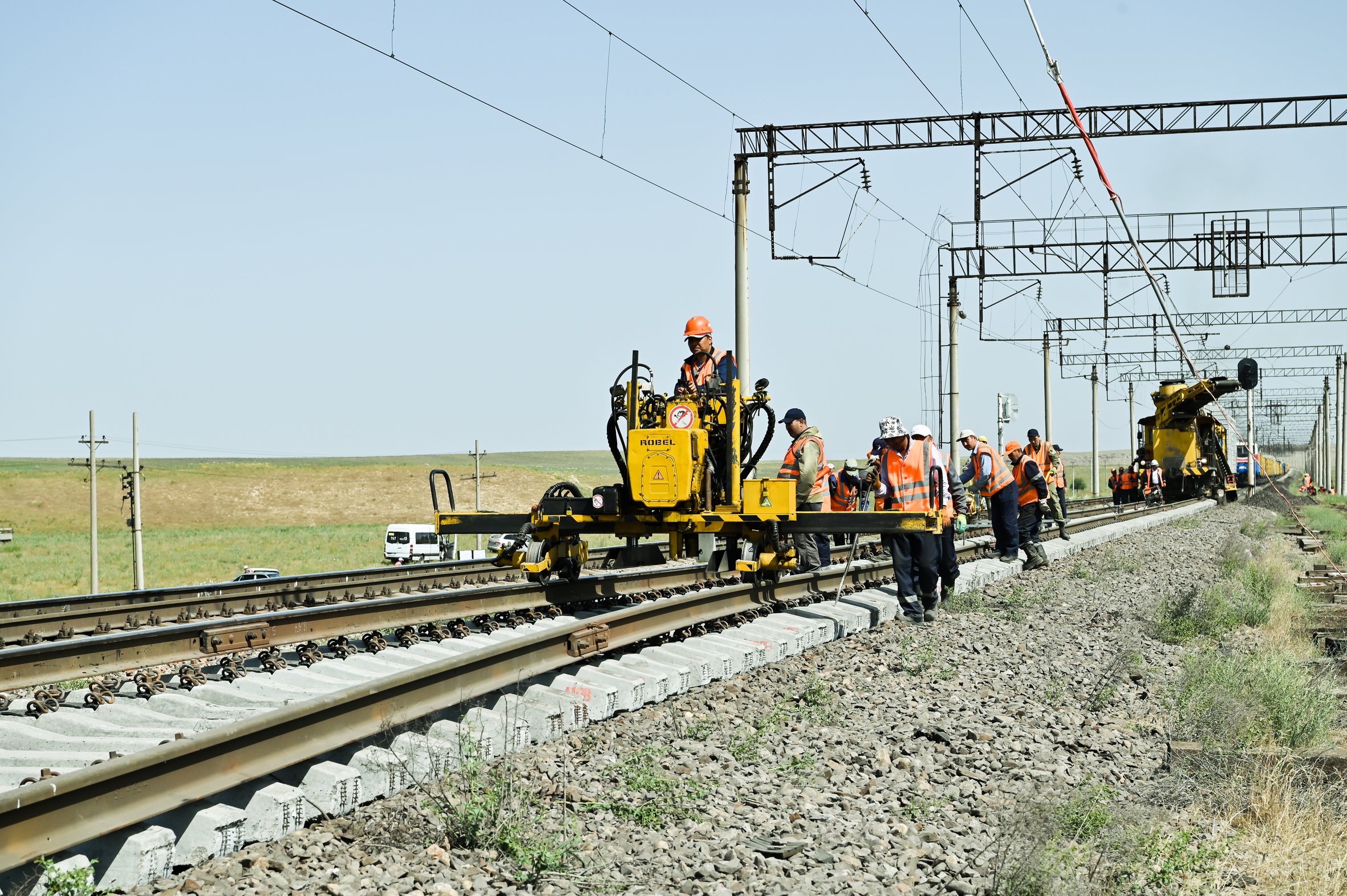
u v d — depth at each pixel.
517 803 5.92
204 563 57.94
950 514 13.96
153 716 7.45
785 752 7.47
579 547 13.05
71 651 8.07
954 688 9.70
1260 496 67.81
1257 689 9.15
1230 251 30.81
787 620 12.24
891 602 14.41
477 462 61.56
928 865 5.50
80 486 125.88
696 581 15.18
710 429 11.94
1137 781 7.23
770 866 5.37
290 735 5.75
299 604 12.77
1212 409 50.88
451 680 7.13
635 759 6.90
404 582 14.48
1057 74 11.41
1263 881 5.56
